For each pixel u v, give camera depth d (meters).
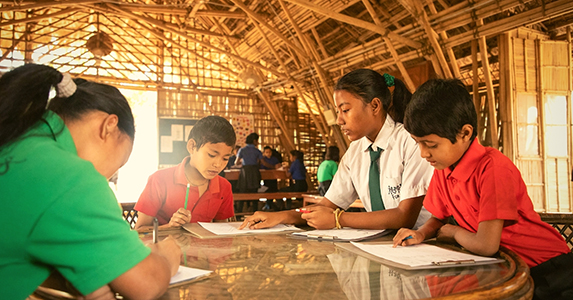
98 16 8.30
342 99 1.55
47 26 7.90
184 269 0.86
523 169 4.58
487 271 0.85
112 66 8.51
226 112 9.77
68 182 0.64
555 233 1.16
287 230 1.46
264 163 7.84
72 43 8.24
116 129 0.81
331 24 6.21
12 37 7.71
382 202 1.66
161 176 1.79
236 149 8.88
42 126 0.71
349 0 5.22
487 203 1.03
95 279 0.63
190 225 1.56
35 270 0.65
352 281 0.78
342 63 6.35
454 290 0.71
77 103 0.77
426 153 1.11
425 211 1.60
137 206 1.74
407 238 1.13
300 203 7.20
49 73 0.73
